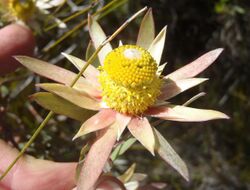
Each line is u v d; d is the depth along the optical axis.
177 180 0.18
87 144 0.09
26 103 0.14
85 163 0.08
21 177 0.10
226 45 0.18
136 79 0.09
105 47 0.10
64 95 0.09
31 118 0.13
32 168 0.10
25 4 0.13
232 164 0.19
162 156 0.08
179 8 0.18
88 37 0.15
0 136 0.12
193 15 0.18
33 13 0.13
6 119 0.12
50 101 0.09
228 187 0.18
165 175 0.18
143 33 0.10
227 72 0.19
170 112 0.09
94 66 0.09
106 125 0.09
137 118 0.09
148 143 0.08
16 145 0.12
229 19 0.18
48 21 0.13
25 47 0.12
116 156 0.10
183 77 0.09
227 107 0.19
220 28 0.18
